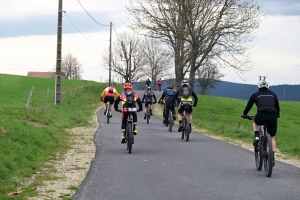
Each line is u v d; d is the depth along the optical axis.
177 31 34.47
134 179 8.91
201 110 51.94
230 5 33.66
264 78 9.88
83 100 44.25
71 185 8.45
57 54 31.73
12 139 12.14
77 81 68.94
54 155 12.18
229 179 8.91
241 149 13.55
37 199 7.39
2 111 21.08
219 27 33.91
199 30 34.00
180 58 37.38
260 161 9.70
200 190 7.91
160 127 21.72
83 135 17.39
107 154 12.39
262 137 9.59
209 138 16.72
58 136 16.33
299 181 8.76
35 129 15.17
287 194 7.60
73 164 10.91
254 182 8.63
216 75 105.31
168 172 9.66
